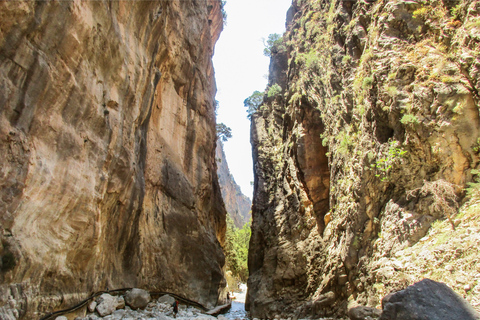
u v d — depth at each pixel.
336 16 21.81
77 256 10.84
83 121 11.29
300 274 21.80
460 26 12.80
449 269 9.63
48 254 9.20
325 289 17.27
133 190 15.02
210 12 32.19
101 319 11.09
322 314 16.25
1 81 8.23
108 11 12.73
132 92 14.88
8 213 7.97
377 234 14.03
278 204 27.09
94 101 11.77
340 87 20.55
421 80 12.88
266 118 34.75
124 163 13.91
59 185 9.70
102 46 12.41
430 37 13.62
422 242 11.38
